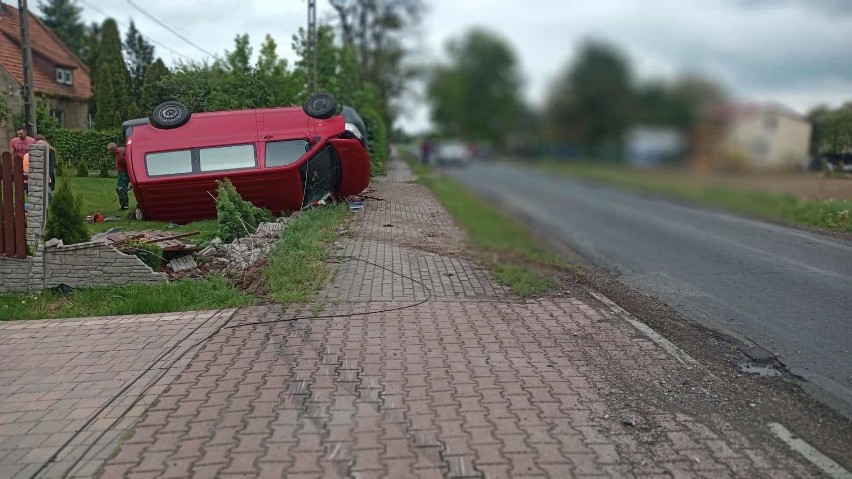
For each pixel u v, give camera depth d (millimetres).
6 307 6898
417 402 4473
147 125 11992
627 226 13094
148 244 8320
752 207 12586
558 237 11648
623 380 4941
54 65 28875
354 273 8148
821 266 9188
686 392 4750
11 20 22656
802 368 5242
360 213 12984
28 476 3611
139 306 6891
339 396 4578
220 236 9430
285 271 7891
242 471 3594
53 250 7523
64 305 7102
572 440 3957
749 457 3791
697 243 11203
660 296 7602
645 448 3883
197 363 5281
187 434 4055
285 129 12180
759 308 7027
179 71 16531
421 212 13945
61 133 16844
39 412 4438
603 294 7680
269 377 4945
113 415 4359
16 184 7457
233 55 18984
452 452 3787
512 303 7098
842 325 6383
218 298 7125
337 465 3645
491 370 5082
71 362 5391
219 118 12133
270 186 11867
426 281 7906
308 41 24422
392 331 6035
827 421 4301
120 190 13039
